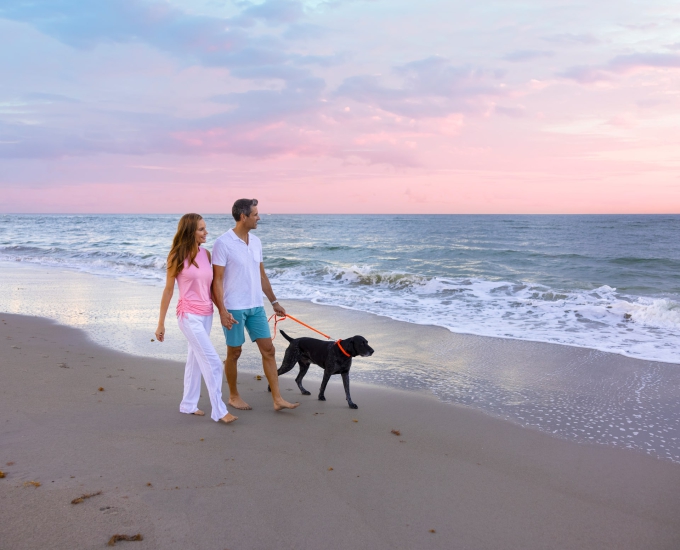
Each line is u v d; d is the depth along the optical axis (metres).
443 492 3.32
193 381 4.54
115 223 65.56
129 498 2.96
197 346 4.32
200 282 4.32
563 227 47.25
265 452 3.80
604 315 9.73
